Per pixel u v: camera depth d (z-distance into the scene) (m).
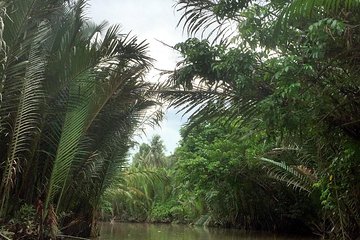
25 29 6.82
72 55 8.09
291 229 20.72
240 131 9.44
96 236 12.28
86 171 10.01
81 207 11.21
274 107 5.70
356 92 5.95
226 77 6.90
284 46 6.04
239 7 6.32
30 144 8.43
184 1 7.03
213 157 17.28
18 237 7.97
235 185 18.14
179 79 7.20
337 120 6.47
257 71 6.43
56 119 8.55
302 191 17.41
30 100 7.54
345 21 5.02
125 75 9.03
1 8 5.74
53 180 8.55
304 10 4.41
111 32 8.25
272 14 6.00
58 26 9.05
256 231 21.41
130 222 31.97
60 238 9.34
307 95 5.70
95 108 8.94
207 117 7.45
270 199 19.73
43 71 7.93
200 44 6.90
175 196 32.59
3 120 7.50
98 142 10.20
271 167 13.96
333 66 5.67
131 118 10.60
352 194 7.87
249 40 6.14
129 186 29.16
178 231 19.80
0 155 8.11
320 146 8.33
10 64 6.84
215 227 25.00
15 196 8.49
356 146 6.66
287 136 8.30
